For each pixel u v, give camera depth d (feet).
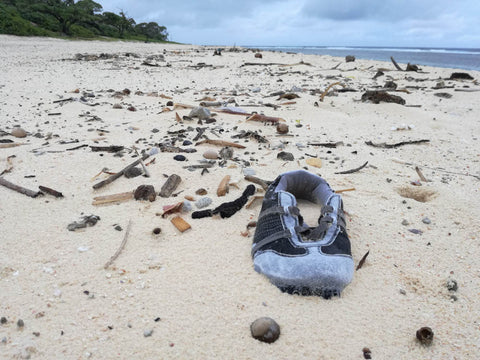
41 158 2.18
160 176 1.96
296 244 1.19
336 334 1.01
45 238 1.40
